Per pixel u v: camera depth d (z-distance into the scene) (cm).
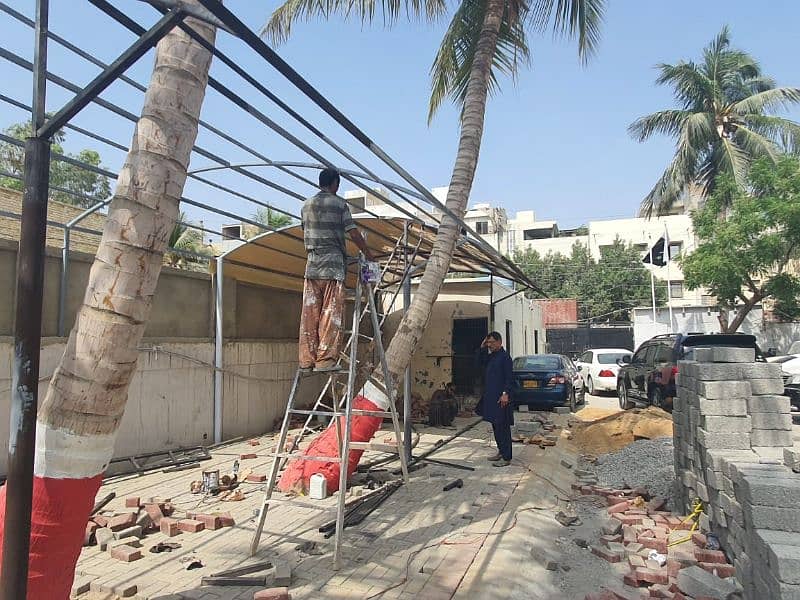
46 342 698
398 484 721
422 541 528
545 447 990
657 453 861
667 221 5012
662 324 2750
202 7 245
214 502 648
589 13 1115
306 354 552
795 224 1797
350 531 552
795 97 2241
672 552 499
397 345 768
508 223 6488
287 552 499
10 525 236
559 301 4059
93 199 735
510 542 524
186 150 306
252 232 2559
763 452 498
